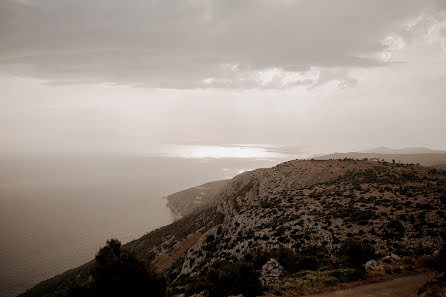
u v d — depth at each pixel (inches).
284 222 1585.9
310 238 1270.9
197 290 1008.2
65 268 4365.2
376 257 954.1
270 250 1262.3
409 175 2453.2
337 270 833.5
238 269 783.1
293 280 812.0
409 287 674.8
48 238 5984.3
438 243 951.0
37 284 3484.3
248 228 1787.6
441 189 1695.4
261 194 3006.9
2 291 3599.9
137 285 614.2
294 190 2472.9
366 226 1259.8
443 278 545.3
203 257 1732.3
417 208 1346.0
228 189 4259.4
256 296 721.0
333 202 1769.2
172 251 2610.7
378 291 670.5
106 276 608.7
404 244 1018.7
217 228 2148.1
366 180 2396.7
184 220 3917.3
